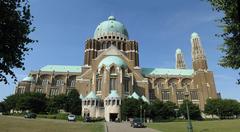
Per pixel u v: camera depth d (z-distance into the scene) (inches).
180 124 2679.6
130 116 4055.1
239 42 805.9
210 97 5944.9
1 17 692.1
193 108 4658.0
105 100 4335.6
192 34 6820.9
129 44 5895.7
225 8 752.3
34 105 4409.5
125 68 5054.1
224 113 5059.1
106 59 5049.2
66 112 4507.9
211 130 1924.2
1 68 716.7
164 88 6077.8
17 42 729.6
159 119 4146.2
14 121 2237.9
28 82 5654.5
